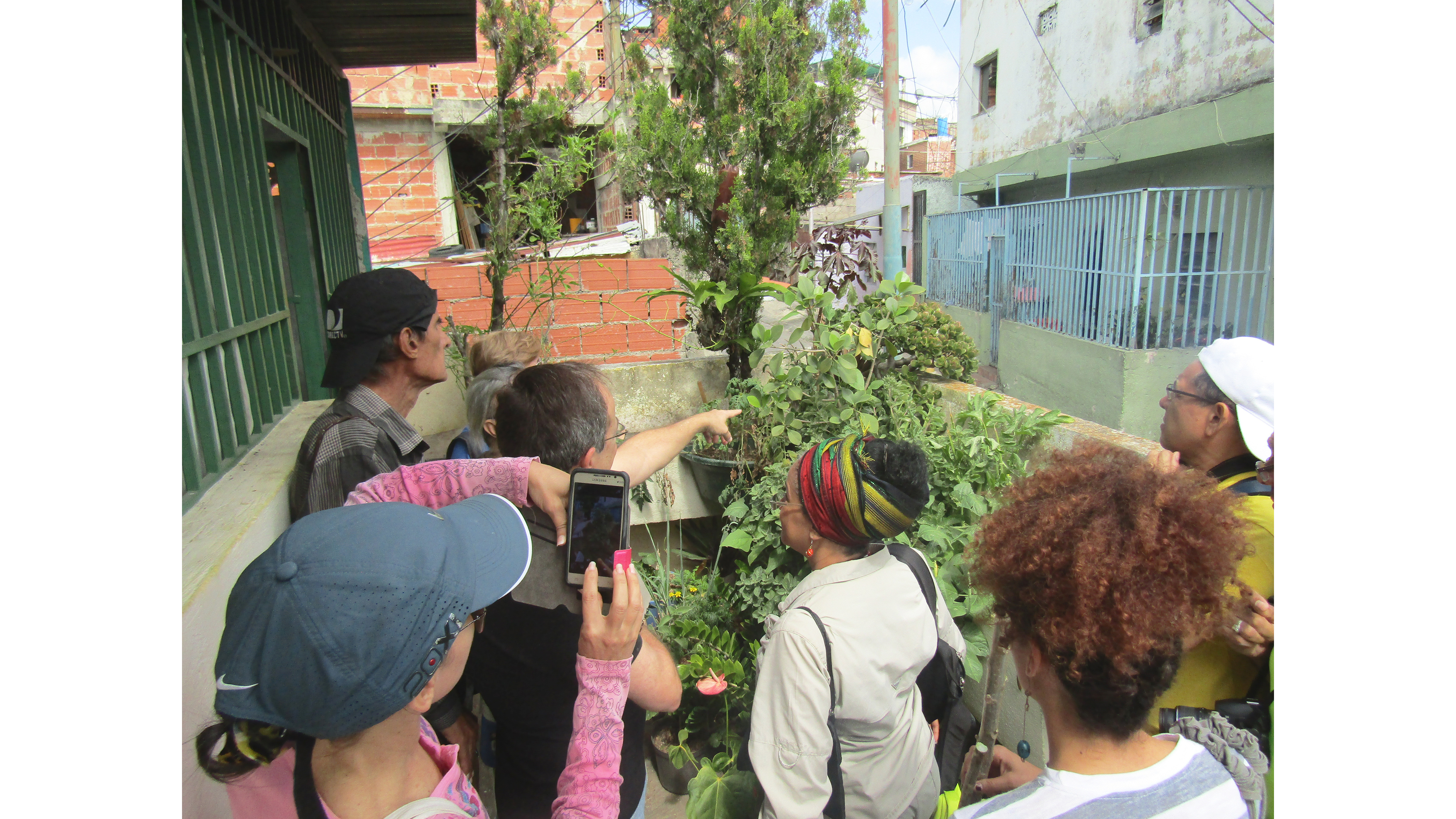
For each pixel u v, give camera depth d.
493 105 4.61
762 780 1.42
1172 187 7.14
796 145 3.56
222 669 0.78
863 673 1.42
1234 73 6.65
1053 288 7.77
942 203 13.56
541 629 1.28
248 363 2.18
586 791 1.05
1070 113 9.47
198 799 1.16
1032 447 2.80
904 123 22.19
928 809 1.58
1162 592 0.87
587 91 5.86
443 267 5.18
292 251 3.20
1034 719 2.21
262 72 2.66
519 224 4.36
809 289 3.05
